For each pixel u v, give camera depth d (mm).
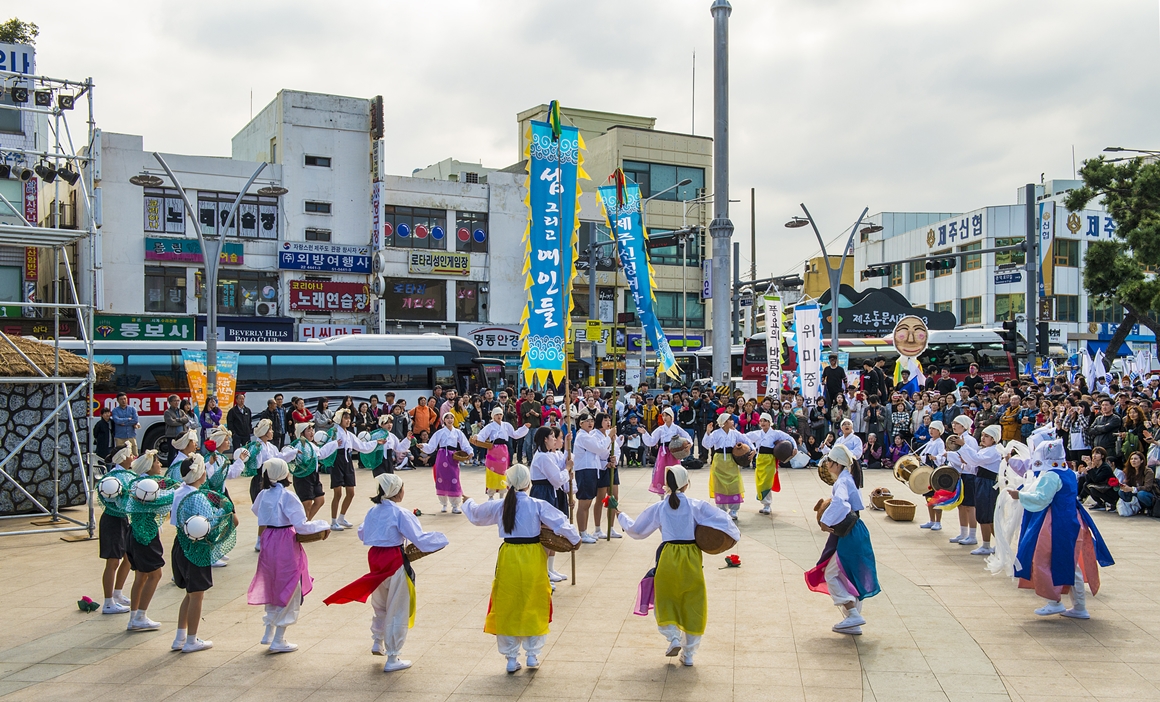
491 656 7594
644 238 14633
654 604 7355
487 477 15352
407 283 38406
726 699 6477
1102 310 50594
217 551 7961
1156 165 27547
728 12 20688
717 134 21047
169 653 7777
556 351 11711
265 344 24047
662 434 14320
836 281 25656
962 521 12148
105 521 9109
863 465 20875
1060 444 8508
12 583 10438
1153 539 12203
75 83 14758
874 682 6770
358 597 7266
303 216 35562
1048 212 37594
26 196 29750
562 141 11898
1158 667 7020
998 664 7141
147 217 32688
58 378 13398
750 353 36750
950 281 53156
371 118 36656
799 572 10539
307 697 6660
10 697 6711
